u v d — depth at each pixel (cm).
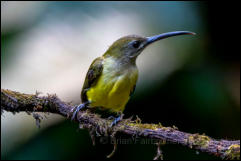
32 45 1275
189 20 1321
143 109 1257
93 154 1222
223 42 1338
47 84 1259
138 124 896
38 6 1312
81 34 1304
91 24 1315
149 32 1299
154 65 1280
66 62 1288
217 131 1224
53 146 1192
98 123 920
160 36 1140
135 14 1323
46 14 1308
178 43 1310
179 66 1280
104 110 1105
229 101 1249
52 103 913
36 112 905
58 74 1270
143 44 1109
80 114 934
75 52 1293
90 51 1299
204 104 1226
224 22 1340
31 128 1216
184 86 1245
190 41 1315
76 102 1251
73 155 1202
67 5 1324
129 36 1108
